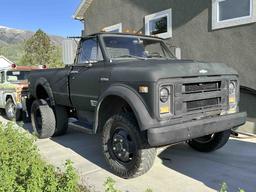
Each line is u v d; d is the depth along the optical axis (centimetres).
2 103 1036
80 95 545
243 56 687
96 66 504
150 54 559
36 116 708
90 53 537
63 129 694
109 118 459
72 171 323
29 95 762
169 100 396
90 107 523
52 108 682
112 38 530
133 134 418
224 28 721
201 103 430
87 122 566
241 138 650
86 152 581
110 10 1111
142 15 966
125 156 436
